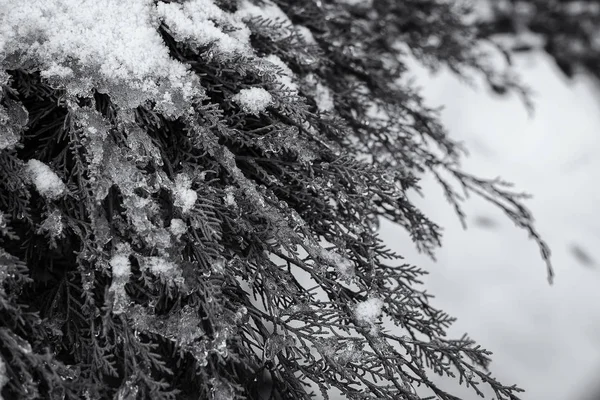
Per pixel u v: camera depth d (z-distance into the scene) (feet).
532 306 4.43
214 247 2.80
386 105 3.51
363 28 3.72
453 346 2.90
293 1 3.43
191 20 2.92
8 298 2.64
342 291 2.93
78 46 2.80
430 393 3.71
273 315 2.86
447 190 3.49
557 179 5.87
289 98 3.05
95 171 2.74
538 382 4.08
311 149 3.00
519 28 7.04
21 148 2.81
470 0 5.87
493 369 4.04
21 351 2.60
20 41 2.76
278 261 3.54
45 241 2.83
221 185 2.92
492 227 4.86
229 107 2.95
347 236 3.02
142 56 2.83
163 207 2.84
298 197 3.02
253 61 2.91
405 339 2.91
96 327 2.79
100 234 2.72
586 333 4.44
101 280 2.82
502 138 5.93
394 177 3.17
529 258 4.76
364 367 2.83
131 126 2.79
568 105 6.44
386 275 2.99
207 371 2.81
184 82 2.85
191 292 2.74
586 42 7.23
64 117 2.84
